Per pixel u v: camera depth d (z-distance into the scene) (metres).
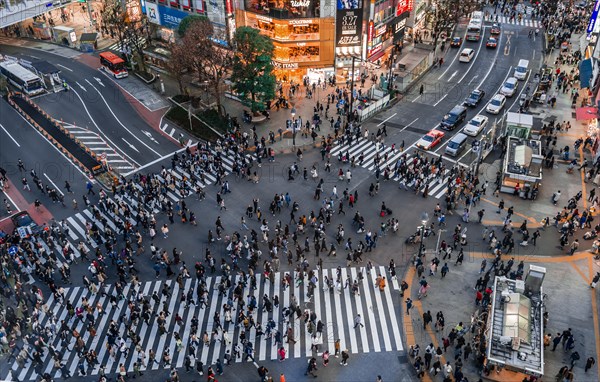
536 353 34.28
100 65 84.19
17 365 37.66
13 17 83.25
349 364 36.62
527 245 46.31
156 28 87.38
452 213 50.41
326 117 67.00
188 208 52.12
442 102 71.19
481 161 57.19
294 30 71.81
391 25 79.75
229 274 43.88
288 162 59.06
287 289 42.69
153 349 38.19
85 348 38.03
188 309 41.38
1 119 69.62
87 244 48.38
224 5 73.44
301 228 47.66
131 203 53.19
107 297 42.78
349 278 42.19
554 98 68.56
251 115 68.19
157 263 44.72
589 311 40.06
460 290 42.12
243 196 53.66
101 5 101.88
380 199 52.62
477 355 36.12
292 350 37.81
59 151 62.84
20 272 45.19
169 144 63.72
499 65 81.88
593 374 35.38
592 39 74.81
